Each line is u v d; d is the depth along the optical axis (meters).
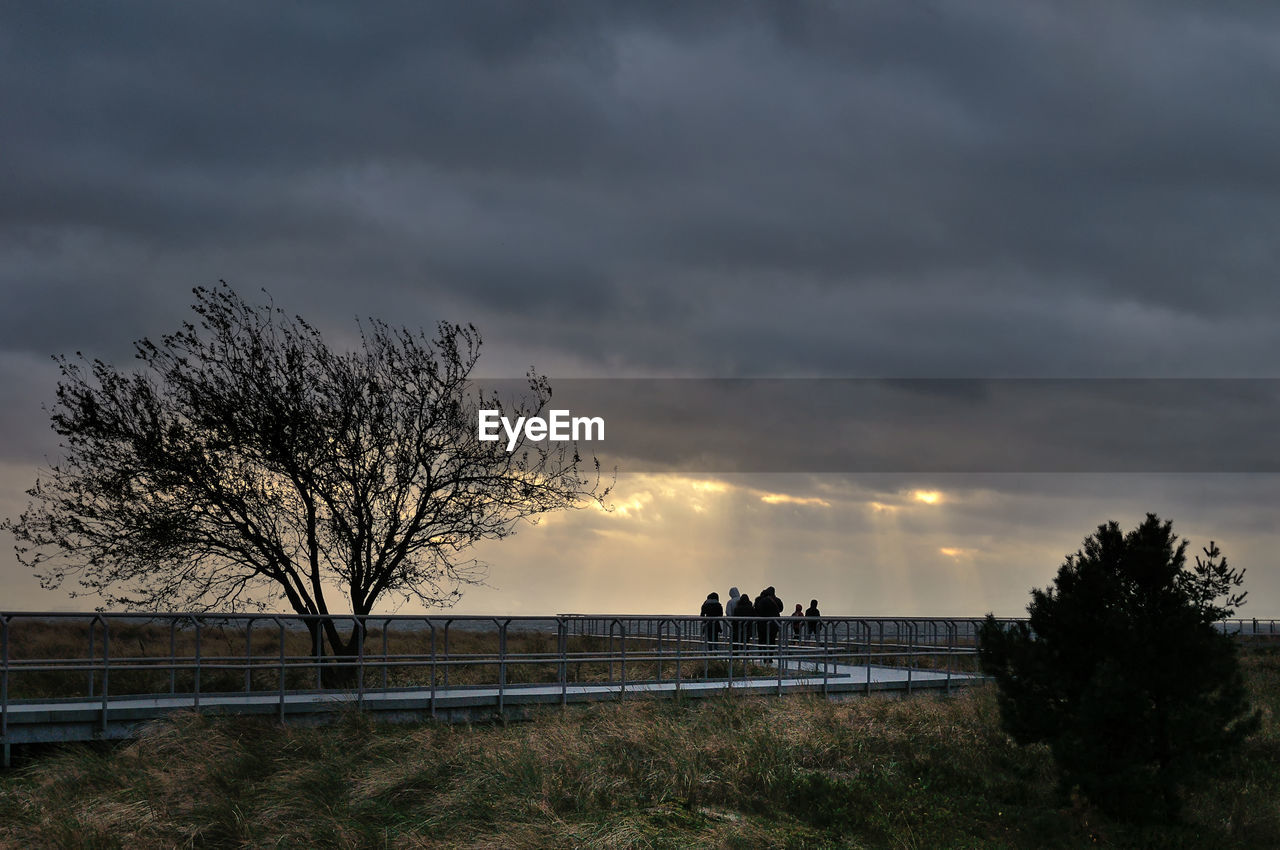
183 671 18.05
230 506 19.59
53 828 10.13
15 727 13.30
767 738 14.59
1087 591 12.58
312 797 11.42
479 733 14.64
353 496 20.39
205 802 11.02
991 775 14.23
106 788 11.55
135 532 19.22
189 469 19.30
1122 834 11.63
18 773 12.72
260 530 19.86
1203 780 12.06
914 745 15.55
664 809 11.36
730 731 15.09
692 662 22.55
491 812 11.01
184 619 15.20
